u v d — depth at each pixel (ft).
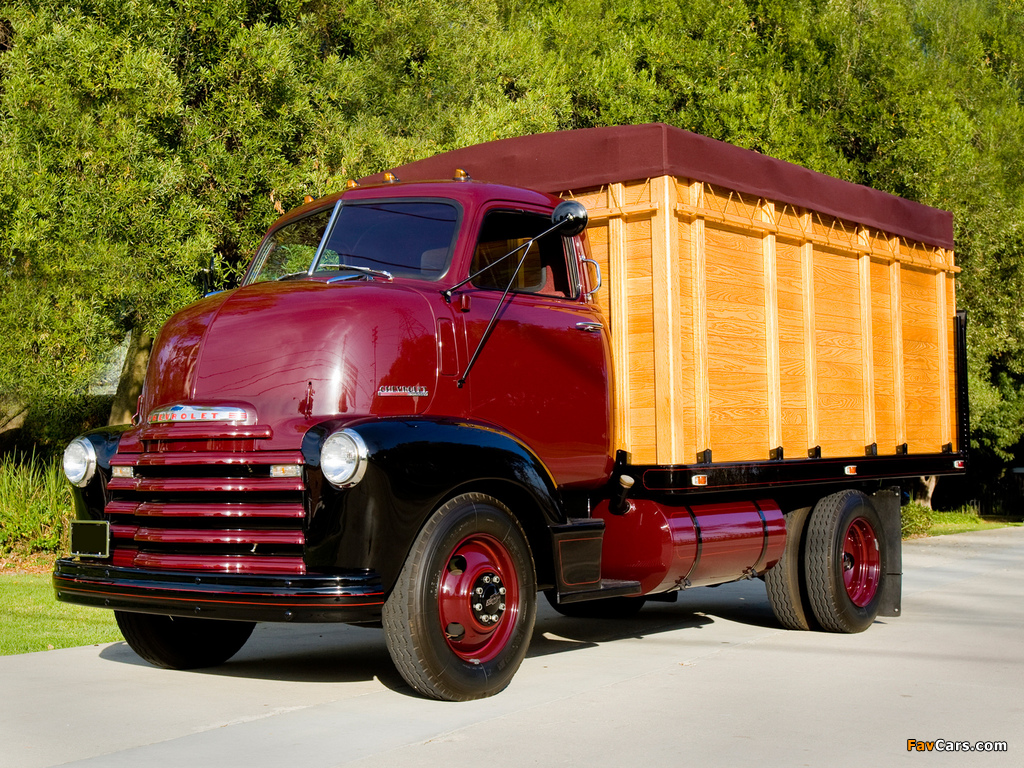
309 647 21.90
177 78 36.63
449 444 15.53
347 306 16.17
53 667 19.30
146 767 12.51
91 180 34.19
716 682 17.85
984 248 58.44
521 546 16.61
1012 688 17.51
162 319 35.04
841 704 16.20
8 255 33.83
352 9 44.52
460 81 49.93
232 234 38.70
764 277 23.07
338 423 15.07
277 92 38.86
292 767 12.51
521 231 19.06
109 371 52.21
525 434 17.92
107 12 36.50
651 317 20.26
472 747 13.44
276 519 14.92
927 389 29.48
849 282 26.25
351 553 14.56
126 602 15.79
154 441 16.12
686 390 20.38
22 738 13.99
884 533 26.63
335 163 41.01
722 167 21.56
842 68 58.03
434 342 16.72
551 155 21.48
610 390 19.74
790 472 23.03
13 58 35.91
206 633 19.35
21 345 33.12
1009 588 32.35
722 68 56.34
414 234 18.44
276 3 40.57
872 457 26.25
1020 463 84.48
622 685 17.49
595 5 61.72
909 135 56.29
